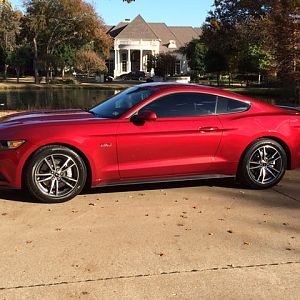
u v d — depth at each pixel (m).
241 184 6.73
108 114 6.08
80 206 5.56
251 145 6.34
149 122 5.86
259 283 3.73
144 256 4.19
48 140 5.45
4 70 72.81
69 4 59.25
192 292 3.56
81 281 3.71
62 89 47.19
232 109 6.37
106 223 5.01
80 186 5.71
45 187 5.60
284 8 19.08
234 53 47.72
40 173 5.53
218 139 6.15
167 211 5.46
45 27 59.88
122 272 3.88
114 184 5.86
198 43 66.88
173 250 4.34
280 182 6.97
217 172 6.29
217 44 47.28
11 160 5.42
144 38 82.31
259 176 6.45
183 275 3.84
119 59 83.31
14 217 5.14
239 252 4.33
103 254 4.22
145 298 3.46
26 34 62.19
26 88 48.03
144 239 4.59
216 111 6.27
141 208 5.55
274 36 19.34
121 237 4.62
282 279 3.81
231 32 45.28
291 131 6.51
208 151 6.14
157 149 5.89
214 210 5.54
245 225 5.05
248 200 5.98
